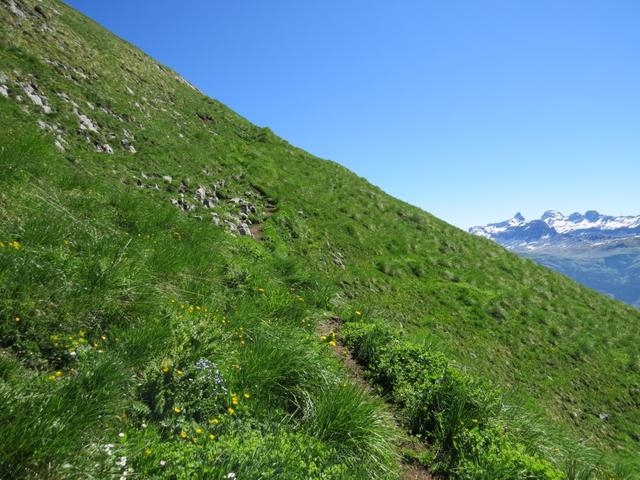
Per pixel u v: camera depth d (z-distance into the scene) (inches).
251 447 187.3
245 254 494.9
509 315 796.0
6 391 153.0
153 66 1322.6
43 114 542.0
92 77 813.9
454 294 801.6
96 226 336.2
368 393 295.6
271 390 243.8
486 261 1052.5
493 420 290.4
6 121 435.2
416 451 263.3
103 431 164.4
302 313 375.6
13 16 769.6
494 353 662.5
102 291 245.6
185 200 590.9
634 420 632.4
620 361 775.7
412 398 304.2
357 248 821.9
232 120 1330.0
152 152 687.1
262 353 257.1
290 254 648.4
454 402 288.4
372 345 370.6
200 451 175.8
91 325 228.4
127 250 308.0
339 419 232.2
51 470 135.6
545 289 1014.4
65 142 514.0
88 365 191.3
